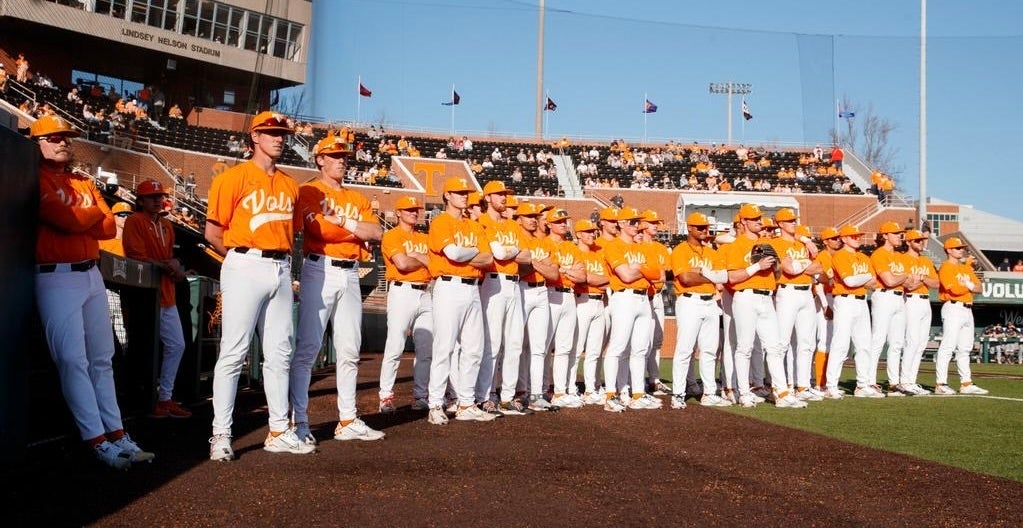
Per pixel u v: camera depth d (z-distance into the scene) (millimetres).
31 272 5281
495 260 8492
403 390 11359
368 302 23203
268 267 5809
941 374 11805
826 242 11219
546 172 34562
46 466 5445
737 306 9695
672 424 7859
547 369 10289
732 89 37594
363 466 5473
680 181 34094
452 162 32219
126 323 7785
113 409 5766
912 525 4227
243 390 10953
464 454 5984
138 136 21125
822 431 7539
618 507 4461
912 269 11680
